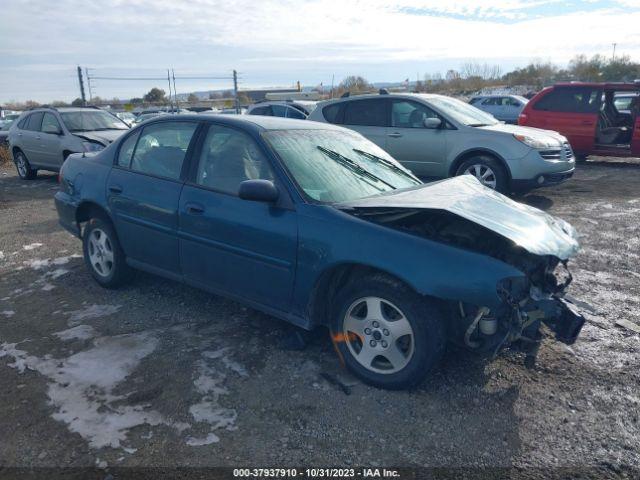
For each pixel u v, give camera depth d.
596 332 4.12
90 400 3.22
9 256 6.06
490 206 3.59
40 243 6.61
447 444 2.86
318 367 3.60
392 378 3.26
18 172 12.83
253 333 4.09
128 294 4.84
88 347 3.87
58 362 3.66
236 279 3.87
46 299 4.77
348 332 3.45
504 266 3.02
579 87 12.55
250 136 3.90
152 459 2.73
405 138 9.16
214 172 4.02
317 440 2.88
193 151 4.19
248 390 3.32
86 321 4.30
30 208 8.94
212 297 4.77
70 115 11.45
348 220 3.36
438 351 3.15
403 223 3.56
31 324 4.26
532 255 3.48
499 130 8.52
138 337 4.02
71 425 2.99
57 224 7.67
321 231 3.39
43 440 2.87
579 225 7.27
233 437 2.89
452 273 3.00
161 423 3.01
